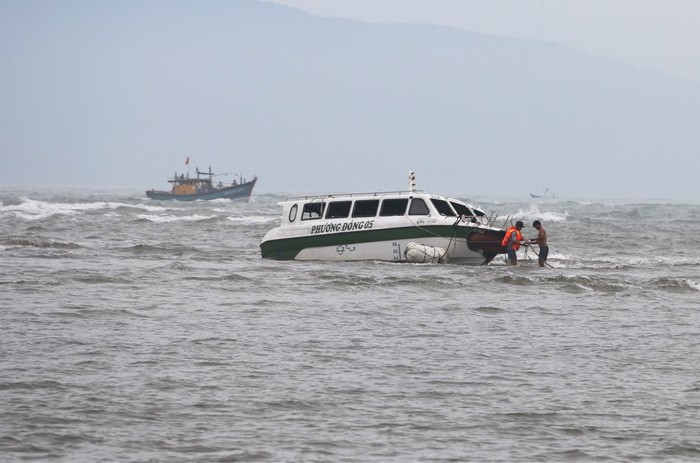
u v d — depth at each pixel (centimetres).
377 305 7681
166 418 4297
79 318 6750
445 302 7931
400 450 3944
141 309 7244
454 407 4572
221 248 14462
